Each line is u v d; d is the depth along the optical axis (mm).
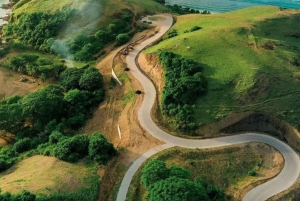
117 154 69750
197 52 85812
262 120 72562
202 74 79625
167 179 57219
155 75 87500
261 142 70438
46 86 92188
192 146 69875
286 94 74625
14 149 75562
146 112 78625
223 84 76812
